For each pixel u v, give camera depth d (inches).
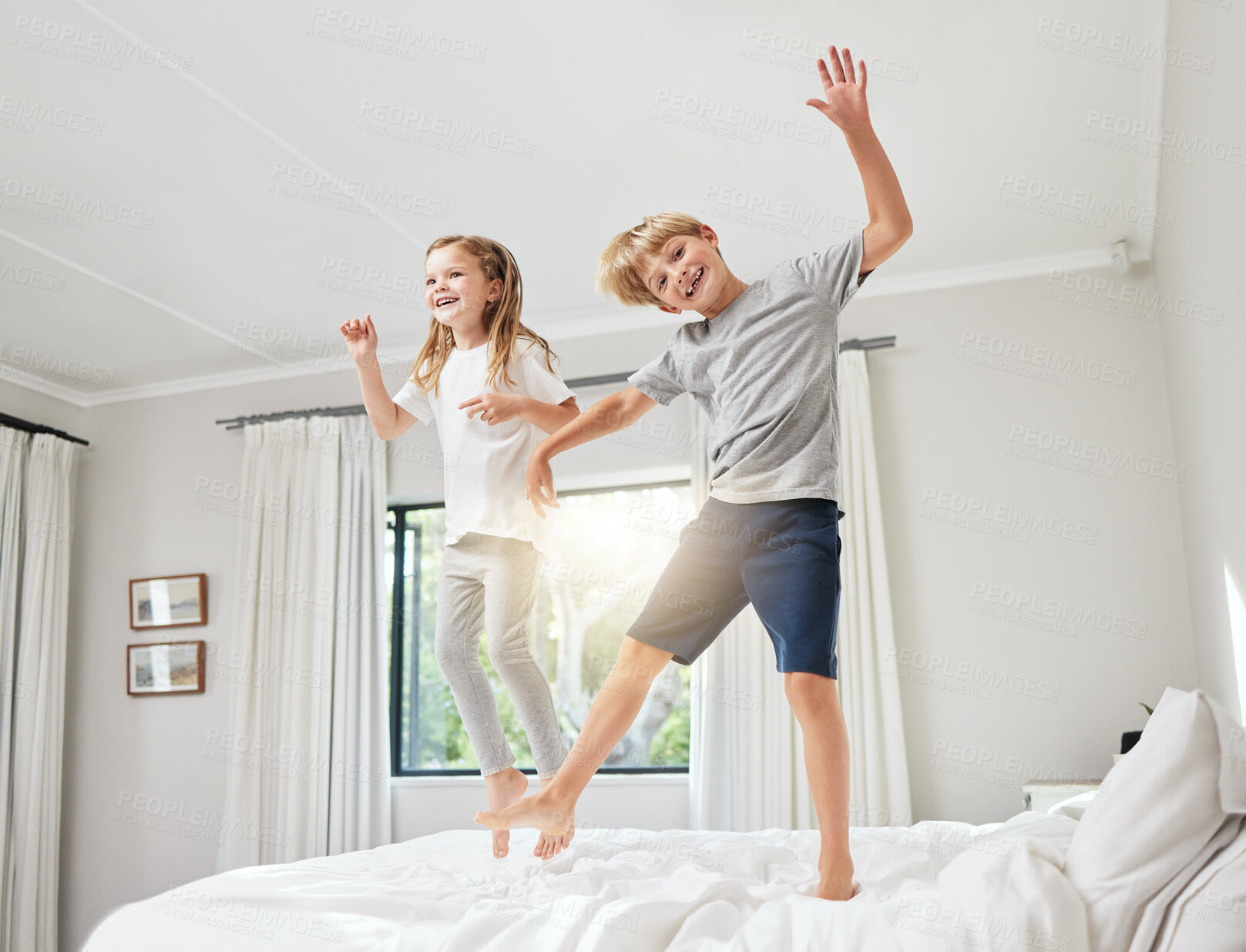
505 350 80.0
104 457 201.9
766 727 150.0
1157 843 42.2
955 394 157.4
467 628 79.8
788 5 99.8
